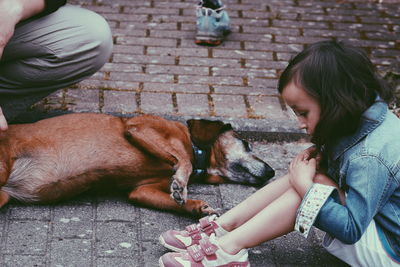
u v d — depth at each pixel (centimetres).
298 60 170
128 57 287
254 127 248
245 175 223
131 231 198
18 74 220
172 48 298
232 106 260
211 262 178
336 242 179
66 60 221
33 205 206
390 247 174
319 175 178
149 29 313
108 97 258
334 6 356
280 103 266
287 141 249
